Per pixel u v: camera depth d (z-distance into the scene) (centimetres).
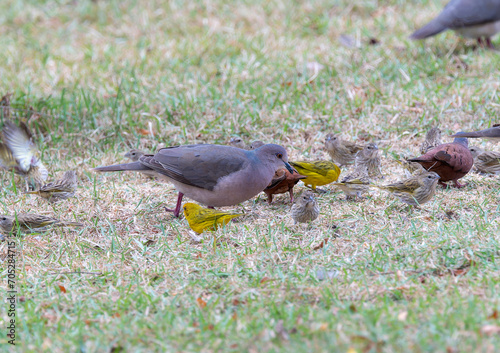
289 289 870
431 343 703
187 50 1991
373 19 2123
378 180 1277
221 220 1056
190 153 1118
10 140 1302
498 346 685
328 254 969
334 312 798
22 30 2261
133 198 1246
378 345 711
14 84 1816
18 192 1294
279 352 712
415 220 1066
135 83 1762
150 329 789
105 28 2238
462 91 1606
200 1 2292
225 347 736
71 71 1905
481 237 965
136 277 938
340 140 1357
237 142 1407
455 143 1202
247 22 2181
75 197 1254
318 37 2058
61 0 2414
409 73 1728
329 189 1249
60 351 758
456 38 1947
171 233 1095
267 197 1227
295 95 1641
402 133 1455
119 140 1516
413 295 833
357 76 1734
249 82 1725
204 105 1609
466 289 832
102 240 1075
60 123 1579
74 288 919
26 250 1043
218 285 905
